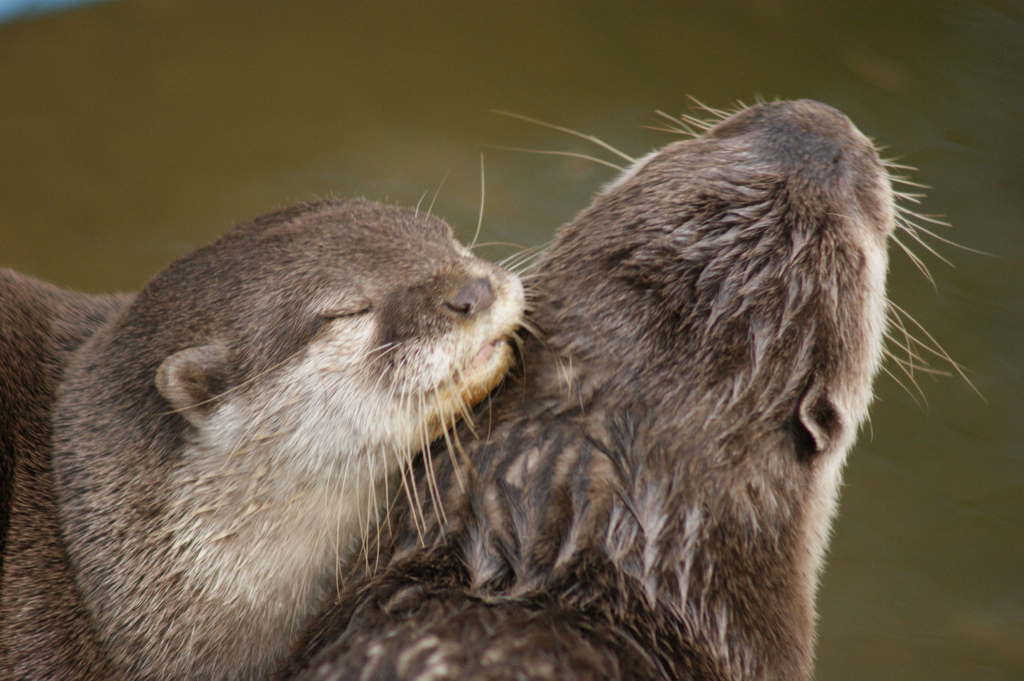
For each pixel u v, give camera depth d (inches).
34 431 301.0
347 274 268.8
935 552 389.1
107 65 554.3
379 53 564.4
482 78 550.0
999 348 445.7
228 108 532.7
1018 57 570.9
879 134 522.0
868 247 239.9
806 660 242.7
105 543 270.7
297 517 267.4
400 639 209.8
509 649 205.5
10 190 486.0
